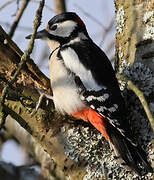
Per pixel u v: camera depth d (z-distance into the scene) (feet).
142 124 23.72
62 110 27.55
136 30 25.07
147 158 22.91
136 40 24.90
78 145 23.80
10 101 25.18
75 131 24.17
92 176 23.07
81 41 29.76
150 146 23.07
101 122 26.07
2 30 25.90
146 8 25.04
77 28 30.30
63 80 28.02
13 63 25.82
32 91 25.21
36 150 29.50
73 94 27.66
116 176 22.82
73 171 23.56
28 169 32.53
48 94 26.94
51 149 24.25
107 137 24.40
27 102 24.91
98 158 23.40
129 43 25.26
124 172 22.81
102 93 26.78
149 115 21.07
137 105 24.30
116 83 27.12
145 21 24.84
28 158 34.01
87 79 27.66
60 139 24.12
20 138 30.25
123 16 26.05
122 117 24.98
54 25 30.53
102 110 26.20
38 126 24.58
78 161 23.53
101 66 28.02
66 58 28.48
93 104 26.76
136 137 23.75
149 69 24.02
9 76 25.71
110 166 23.04
